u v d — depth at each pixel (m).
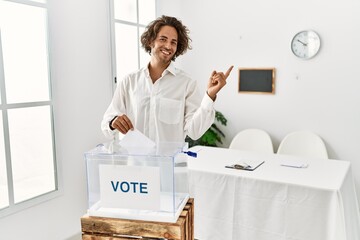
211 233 2.29
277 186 2.04
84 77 2.77
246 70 3.69
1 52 2.14
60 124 2.57
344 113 3.24
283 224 2.04
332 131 3.31
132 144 1.09
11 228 2.24
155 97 1.75
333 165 2.46
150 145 1.07
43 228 2.48
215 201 2.27
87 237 0.97
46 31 2.44
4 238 2.20
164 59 1.64
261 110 3.66
